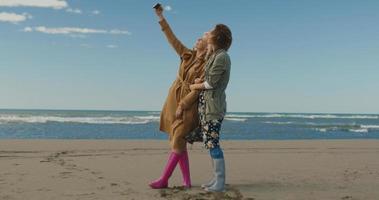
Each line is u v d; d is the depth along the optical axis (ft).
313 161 24.41
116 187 15.12
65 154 25.93
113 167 20.49
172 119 15.37
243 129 102.99
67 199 13.00
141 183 16.08
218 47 14.37
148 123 123.75
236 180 17.29
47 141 34.73
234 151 30.27
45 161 22.15
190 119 14.85
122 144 33.58
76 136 68.28
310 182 16.92
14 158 23.34
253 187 15.60
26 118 161.48
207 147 14.46
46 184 15.46
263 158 25.64
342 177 18.34
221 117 14.38
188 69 15.28
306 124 149.59
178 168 20.63
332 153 29.37
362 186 16.08
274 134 82.84
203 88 14.25
